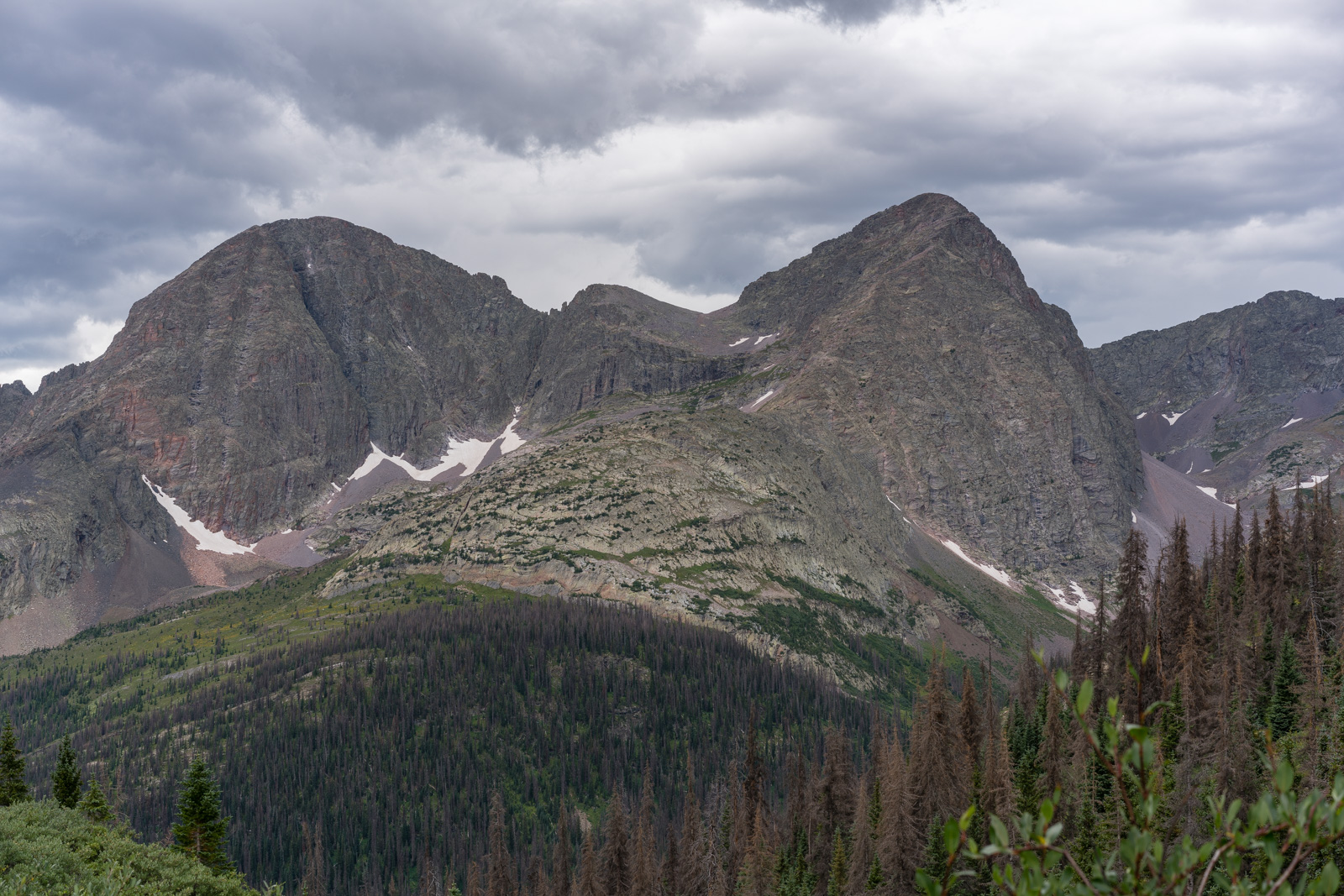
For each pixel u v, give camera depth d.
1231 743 81.12
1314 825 15.52
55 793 112.75
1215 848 16.31
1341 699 79.88
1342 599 113.88
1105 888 16.38
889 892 98.75
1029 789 95.06
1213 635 113.88
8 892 61.62
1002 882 16.75
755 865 118.94
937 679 118.69
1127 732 16.73
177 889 75.69
